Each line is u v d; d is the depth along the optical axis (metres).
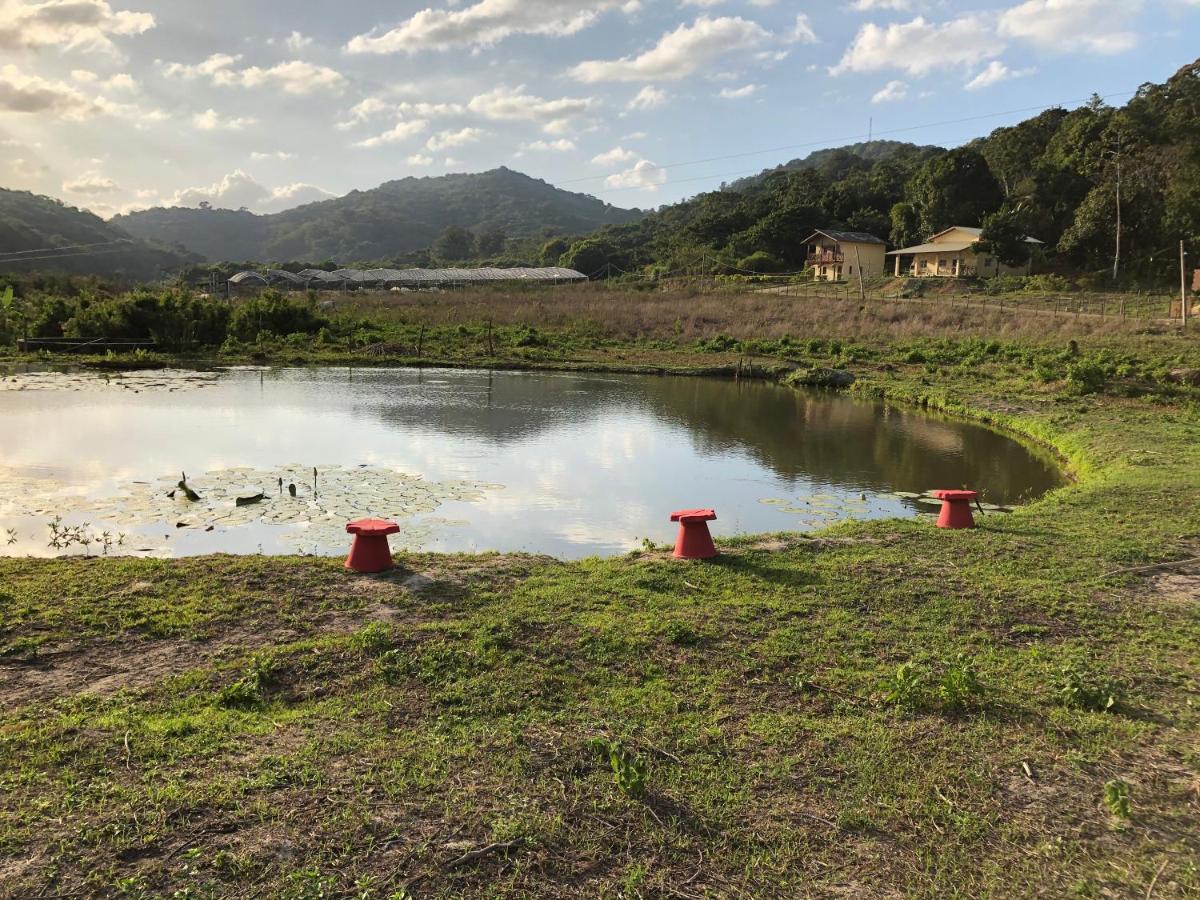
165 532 8.91
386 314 38.47
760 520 10.02
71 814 3.21
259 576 6.32
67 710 4.12
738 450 14.70
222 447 13.58
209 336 30.33
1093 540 7.82
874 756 3.85
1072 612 5.88
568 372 26.97
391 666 4.70
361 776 3.54
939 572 6.76
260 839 3.10
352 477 11.67
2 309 29.98
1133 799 3.57
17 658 4.76
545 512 10.27
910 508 10.72
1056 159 53.88
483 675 4.61
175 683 4.45
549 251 100.75
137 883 2.82
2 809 3.23
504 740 3.89
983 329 30.41
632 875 2.98
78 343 27.28
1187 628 5.60
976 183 55.09
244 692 4.29
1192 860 3.18
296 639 5.17
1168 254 43.59
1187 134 45.88
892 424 17.84
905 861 3.13
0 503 9.88
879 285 48.34
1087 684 4.53
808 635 5.33
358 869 2.95
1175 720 4.29
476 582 6.37
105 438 14.03
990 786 3.63
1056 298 38.50
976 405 18.91
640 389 23.06
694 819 3.33
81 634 5.12
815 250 59.78
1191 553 7.41
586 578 6.55
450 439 14.98
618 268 81.94
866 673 4.76
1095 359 21.77
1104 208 45.88
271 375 24.12
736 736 4.01
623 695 4.43
